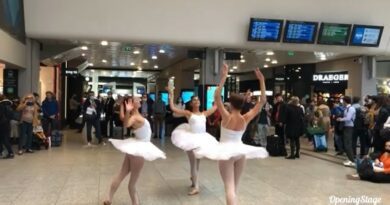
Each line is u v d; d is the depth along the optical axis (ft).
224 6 42.16
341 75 62.44
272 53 52.60
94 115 44.11
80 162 32.35
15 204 19.63
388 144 26.53
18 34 38.70
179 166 30.94
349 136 32.45
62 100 66.80
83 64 72.84
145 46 47.44
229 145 15.53
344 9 44.93
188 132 21.53
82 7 40.06
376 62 56.29
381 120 27.86
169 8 41.29
